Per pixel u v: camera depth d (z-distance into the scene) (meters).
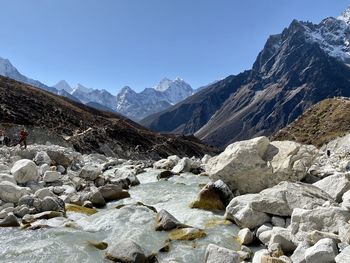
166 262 11.91
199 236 13.92
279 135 129.88
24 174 20.91
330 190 16.61
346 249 9.76
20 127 69.56
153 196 21.39
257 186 19.94
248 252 12.19
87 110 151.88
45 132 74.12
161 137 146.75
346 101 124.81
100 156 50.44
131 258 11.68
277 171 19.64
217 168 20.95
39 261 11.95
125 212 16.61
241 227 15.05
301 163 19.83
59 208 17.25
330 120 119.06
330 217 12.40
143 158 101.94
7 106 81.81
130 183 24.98
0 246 13.09
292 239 12.22
